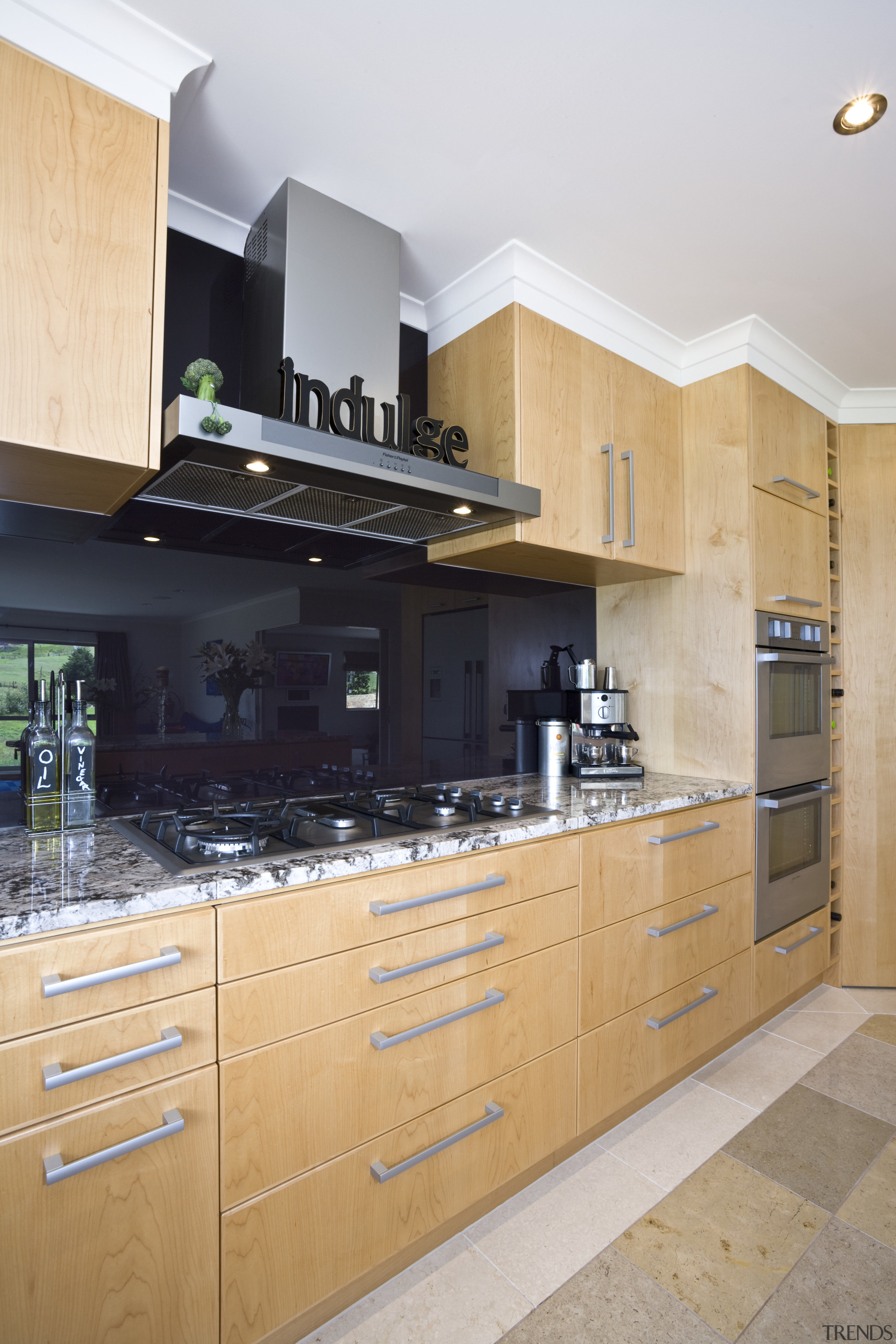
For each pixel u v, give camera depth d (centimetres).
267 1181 121
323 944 129
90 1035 103
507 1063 161
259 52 131
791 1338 131
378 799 194
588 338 219
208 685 186
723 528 247
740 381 242
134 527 174
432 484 164
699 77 138
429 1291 142
